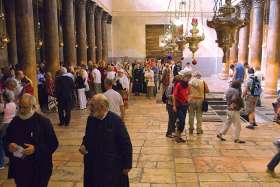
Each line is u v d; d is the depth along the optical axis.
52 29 13.52
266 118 10.88
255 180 5.75
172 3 29.16
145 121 10.80
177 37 17.19
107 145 3.73
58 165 6.57
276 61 14.78
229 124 8.23
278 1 14.38
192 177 5.90
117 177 3.77
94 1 22.16
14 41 14.61
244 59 20.91
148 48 29.98
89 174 3.82
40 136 3.90
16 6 10.67
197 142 8.18
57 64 13.71
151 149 7.62
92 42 22.34
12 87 6.07
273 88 14.95
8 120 5.95
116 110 6.23
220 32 6.31
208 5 28.86
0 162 6.30
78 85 12.90
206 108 8.91
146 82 17.09
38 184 3.93
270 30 14.73
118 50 29.98
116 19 29.72
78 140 8.41
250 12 20.03
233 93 8.05
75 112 12.41
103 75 16.02
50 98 12.38
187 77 8.09
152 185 5.56
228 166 6.45
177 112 8.18
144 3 29.39
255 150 7.48
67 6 16.23
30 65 10.88
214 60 29.30
